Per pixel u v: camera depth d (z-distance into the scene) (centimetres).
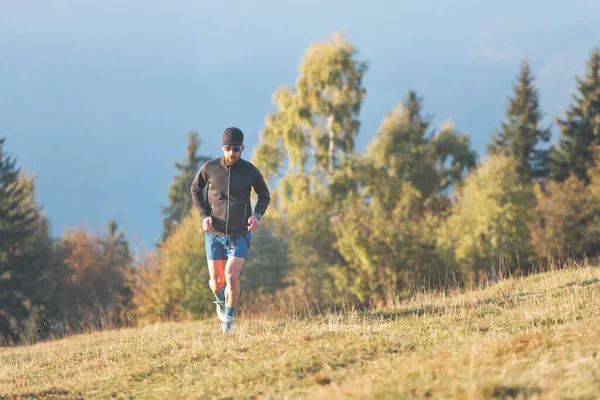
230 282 1108
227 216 1096
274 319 1423
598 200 6338
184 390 743
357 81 6888
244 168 1096
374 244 4869
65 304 8175
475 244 5325
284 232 6981
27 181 8500
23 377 1043
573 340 695
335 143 6906
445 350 734
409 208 6938
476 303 1220
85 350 1196
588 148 9262
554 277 1564
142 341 1203
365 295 4828
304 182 6731
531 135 9894
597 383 528
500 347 689
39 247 7706
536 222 6391
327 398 575
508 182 5519
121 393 791
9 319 6906
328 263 6153
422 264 4838
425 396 538
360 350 780
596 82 9388
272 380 710
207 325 1812
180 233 6006
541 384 534
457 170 8456
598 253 6203
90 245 9431
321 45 6894
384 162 7494
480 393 518
